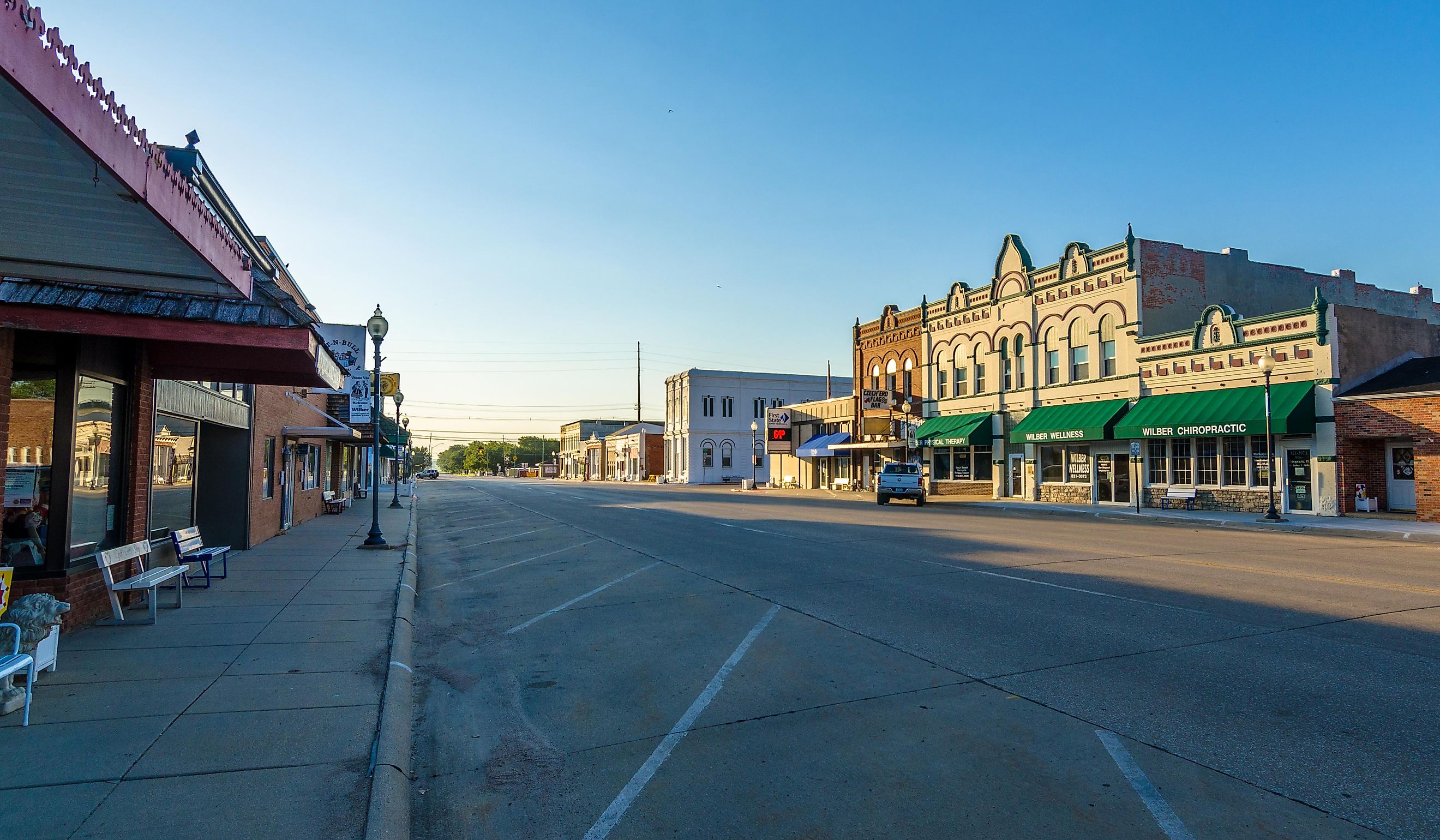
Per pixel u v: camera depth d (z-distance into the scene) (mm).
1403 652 7043
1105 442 28875
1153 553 14430
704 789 4598
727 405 69750
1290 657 6926
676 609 9812
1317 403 22562
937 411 37594
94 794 4211
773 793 4500
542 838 4082
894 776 4668
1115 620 8469
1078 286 30094
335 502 27125
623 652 7848
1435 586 10461
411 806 4539
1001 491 33469
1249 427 22797
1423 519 20359
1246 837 3834
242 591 10766
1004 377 33656
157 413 10383
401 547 16250
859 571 12297
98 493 8555
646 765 4992
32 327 6445
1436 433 20141
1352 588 10352
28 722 5289
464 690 6855
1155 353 27109
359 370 23875
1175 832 3891
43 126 3348
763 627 8602
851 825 4082
